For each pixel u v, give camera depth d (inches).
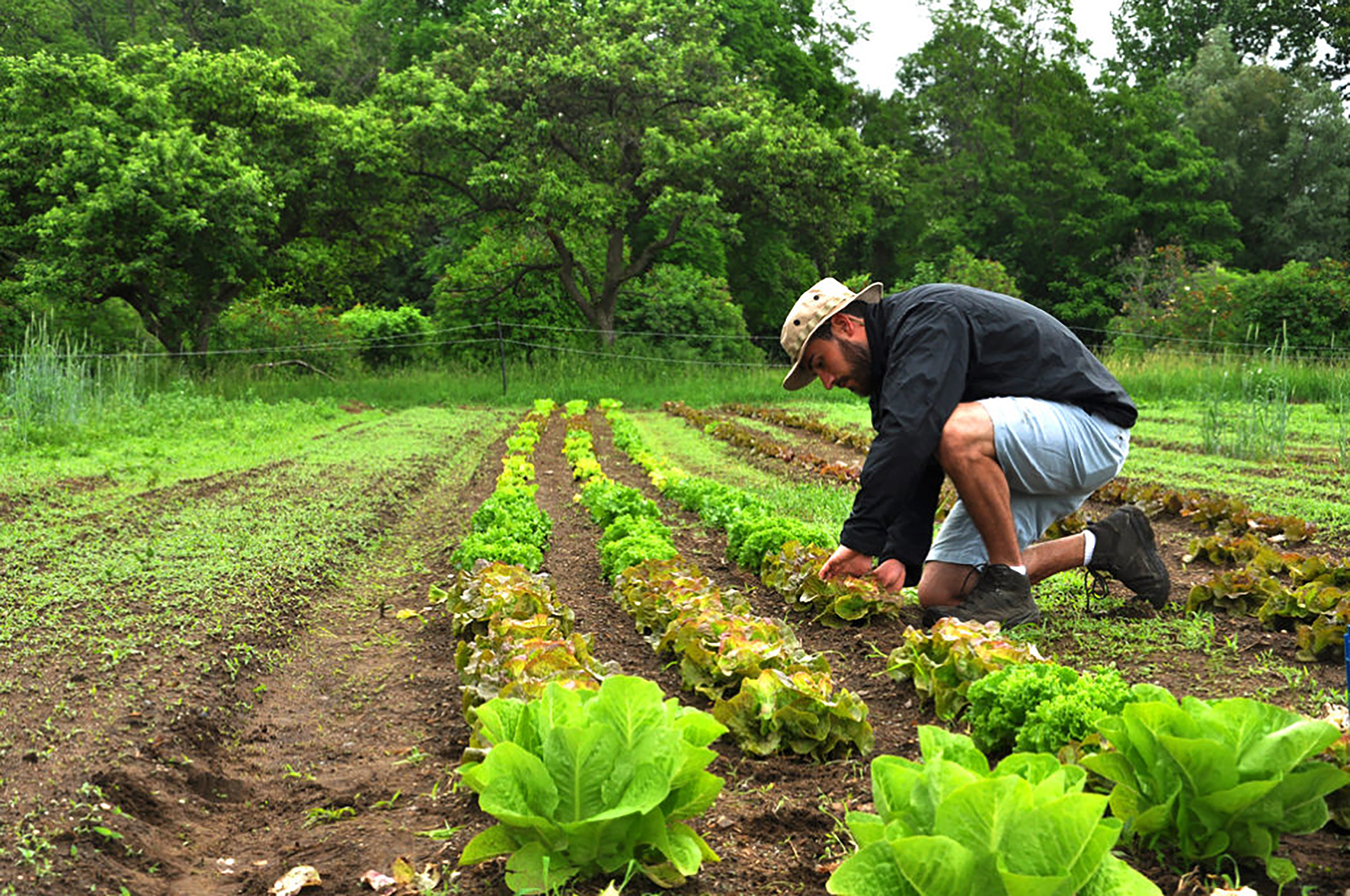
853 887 81.4
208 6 1847.9
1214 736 102.2
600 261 1393.9
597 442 692.1
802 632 222.2
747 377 1165.7
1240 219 1972.2
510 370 1182.9
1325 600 200.1
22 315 967.0
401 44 1651.1
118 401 673.6
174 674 179.9
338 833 127.3
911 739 156.0
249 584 248.7
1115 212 1817.2
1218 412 630.5
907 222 2009.1
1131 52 2480.3
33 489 385.1
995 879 78.0
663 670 197.2
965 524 209.3
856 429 717.3
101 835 119.5
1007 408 196.2
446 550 320.2
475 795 133.5
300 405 853.2
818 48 1918.1
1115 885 80.9
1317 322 1041.5
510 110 1217.4
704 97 1241.4
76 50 1692.9
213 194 944.3
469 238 1508.4
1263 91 1959.9
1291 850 111.6
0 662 181.6
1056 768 88.2
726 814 127.1
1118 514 217.5
